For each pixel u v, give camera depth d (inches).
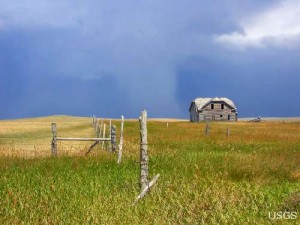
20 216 381.1
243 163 625.6
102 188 498.0
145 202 427.5
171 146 1091.9
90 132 2032.5
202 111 4471.0
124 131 1904.5
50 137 1665.8
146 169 495.8
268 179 553.0
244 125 2869.1
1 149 944.9
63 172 604.4
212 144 1160.8
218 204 410.0
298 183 554.3
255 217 378.3
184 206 410.9
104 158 744.3
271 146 1128.2
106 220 364.8
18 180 538.3
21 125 2598.4
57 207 409.1
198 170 589.0
